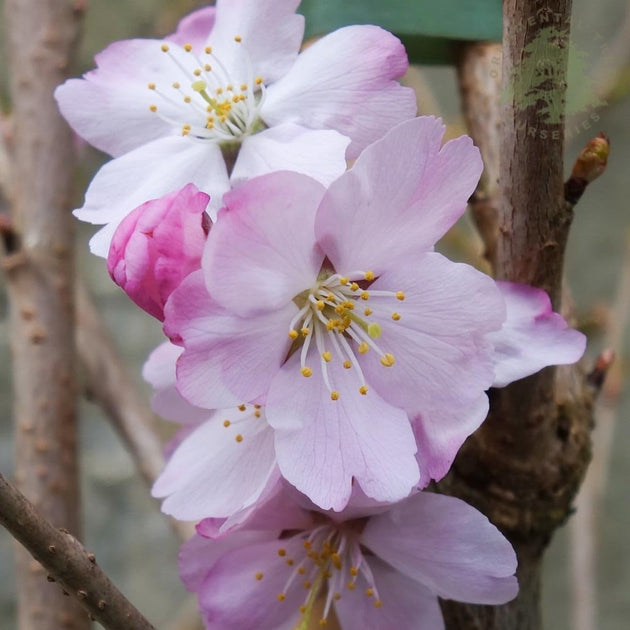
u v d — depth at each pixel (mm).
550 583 742
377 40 228
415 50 288
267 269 218
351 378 224
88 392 345
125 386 347
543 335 228
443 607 249
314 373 223
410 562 228
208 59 241
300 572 236
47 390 314
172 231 214
